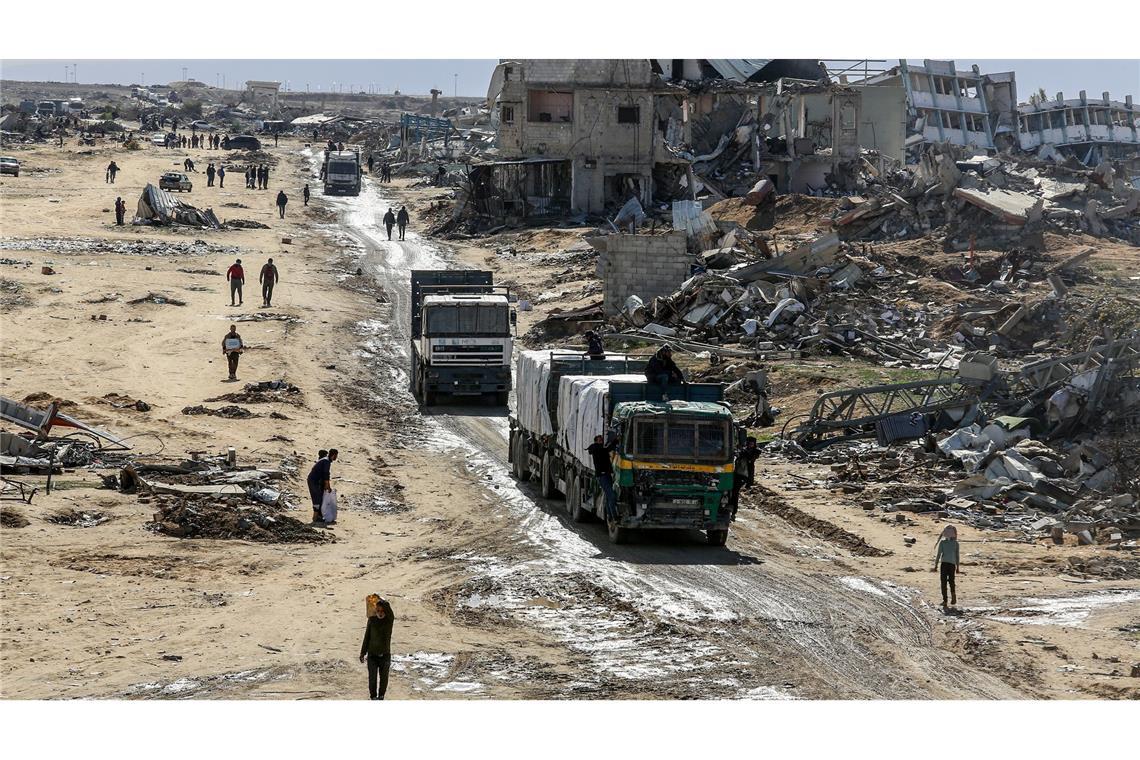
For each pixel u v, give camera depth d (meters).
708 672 37.91
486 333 87.44
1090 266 126.31
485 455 75.69
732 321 102.25
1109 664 38.84
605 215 182.38
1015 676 37.66
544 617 44.00
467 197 189.00
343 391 91.81
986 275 120.31
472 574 49.62
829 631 42.62
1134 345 73.50
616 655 39.69
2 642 38.41
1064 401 70.19
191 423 76.06
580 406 57.78
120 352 97.62
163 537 52.38
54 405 64.38
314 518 57.78
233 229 179.12
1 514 52.00
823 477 67.88
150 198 173.50
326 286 138.00
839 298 104.44
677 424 53.41
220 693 34.69
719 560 52.41
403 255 163.62
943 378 81.38
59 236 156.25
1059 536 55.91
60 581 45.16
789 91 193.25
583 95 181.25
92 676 35.84
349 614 43.50
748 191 190.62
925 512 60.91
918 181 149.38
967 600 46.75
